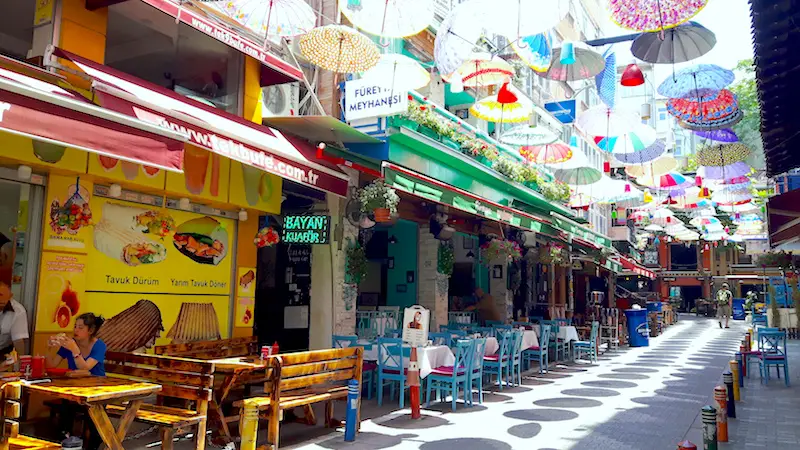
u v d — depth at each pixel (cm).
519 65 1703
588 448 683
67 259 661
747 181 1566
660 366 1514
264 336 1140
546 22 704
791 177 1680
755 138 2809
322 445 671
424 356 902
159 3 655
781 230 977
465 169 1318
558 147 1423
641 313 2128
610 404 962
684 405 962
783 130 816
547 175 1862
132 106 582
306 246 1109
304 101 1030
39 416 640
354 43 844
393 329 1159
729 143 1346
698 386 1173
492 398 1014
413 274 1508
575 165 1545
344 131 942
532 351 1384
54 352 642
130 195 737
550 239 1847
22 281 630
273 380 620
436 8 1362
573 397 1030
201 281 834
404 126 1019
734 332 2891
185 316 808
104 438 467
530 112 1206
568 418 847
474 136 1430
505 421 822
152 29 852
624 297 3425
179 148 574
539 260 1817
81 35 669
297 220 959
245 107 880
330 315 1066
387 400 971
